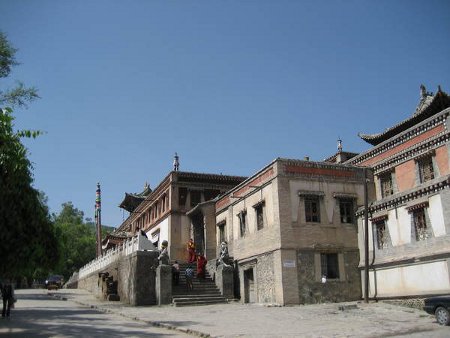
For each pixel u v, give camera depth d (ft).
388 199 74.95
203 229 121.39
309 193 82.07
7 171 28.32
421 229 68.64
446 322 48.39
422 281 66.49
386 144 85.35
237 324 52.70
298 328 48.75
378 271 75.92
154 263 86.84
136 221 167.73
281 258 77.25
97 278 110.63
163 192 133.18
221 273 90.68
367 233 78.07
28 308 76.69
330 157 118.52
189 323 53.88
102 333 46.39
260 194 87.76
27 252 29.01
